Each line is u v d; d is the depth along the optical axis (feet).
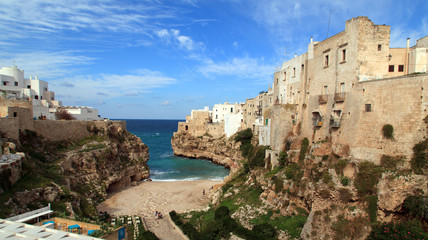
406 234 61.52
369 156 76.28
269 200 102.99
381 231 65.00
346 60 89.86
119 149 200.85
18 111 134.51
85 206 116.37
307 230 77.36
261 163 140.15
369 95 79.15
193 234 96.73
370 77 85.10
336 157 87.04
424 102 65.41
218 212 103.91
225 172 236.02
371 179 70.54
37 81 218.79
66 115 209.05
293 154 112.68
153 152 360.89
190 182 193.47
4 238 49.11
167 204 142.92
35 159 125.70
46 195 95.96
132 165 196.03
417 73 69.21
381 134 74.08
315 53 111.34
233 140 259.80
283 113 127.75
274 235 83.66
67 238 50.52
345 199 73.41
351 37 87.61
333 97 96.37
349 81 87.76
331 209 75.36
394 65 88.17
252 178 131.23
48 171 121.80
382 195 66.85
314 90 110.93
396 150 70.03
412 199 63.31
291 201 93.97
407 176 64.64
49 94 233.35
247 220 96.89
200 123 330.34
